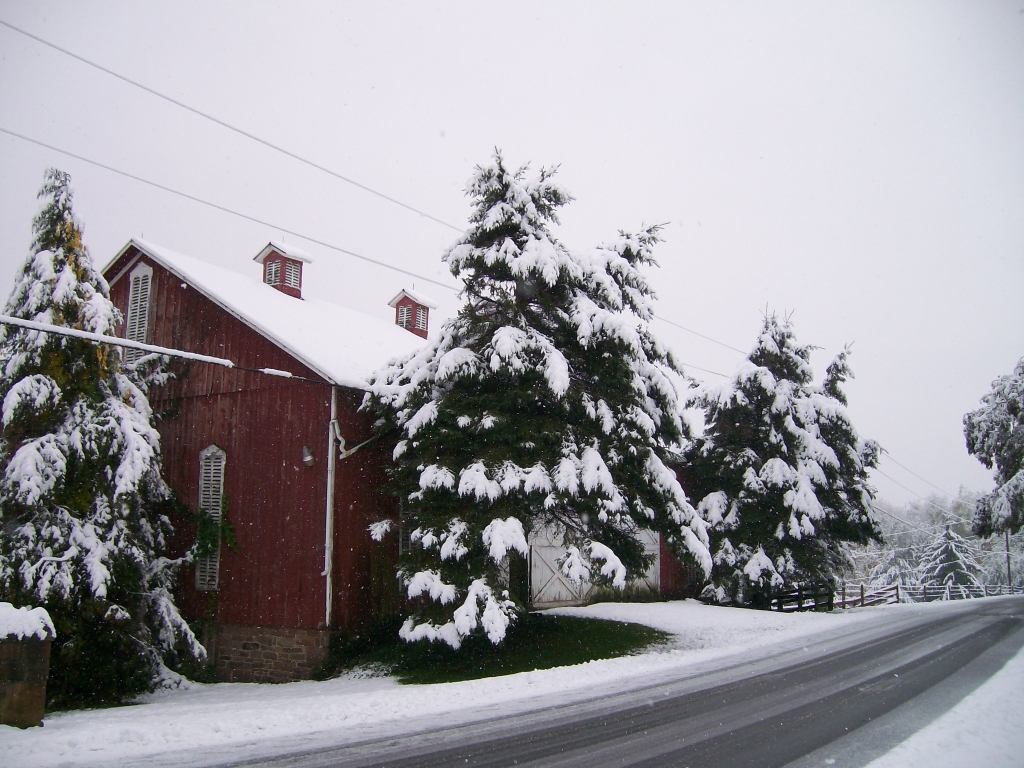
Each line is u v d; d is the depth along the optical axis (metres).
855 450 25.95
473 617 12.66
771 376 24.88
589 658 14.16
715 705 9.18
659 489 15.34
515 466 13.76
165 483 17.62
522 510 14.14
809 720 8.31
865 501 25.30
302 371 16.97
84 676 13.43
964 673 11.27
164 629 15.17
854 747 7.16
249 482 17.34
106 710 11.85
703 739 7.51
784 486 23.81
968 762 6.59
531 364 14.51
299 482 16.62
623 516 14.92
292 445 16.88
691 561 15.24
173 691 14.96
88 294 14.74
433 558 13.98
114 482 14.28
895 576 50.47
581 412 14.87
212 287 18.91
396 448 14.77
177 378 18.91
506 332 14.06
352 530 16.58
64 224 14.78
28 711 8.59
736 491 24.64
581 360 15.34
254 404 17.62
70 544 13.48
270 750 7.17
